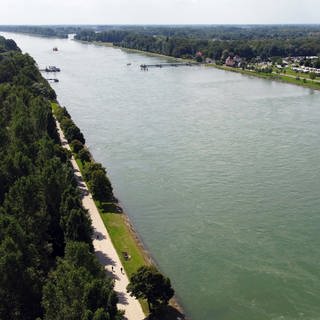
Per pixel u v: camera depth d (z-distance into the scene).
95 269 75.69
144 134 195.88
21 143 128.12
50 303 66.00
